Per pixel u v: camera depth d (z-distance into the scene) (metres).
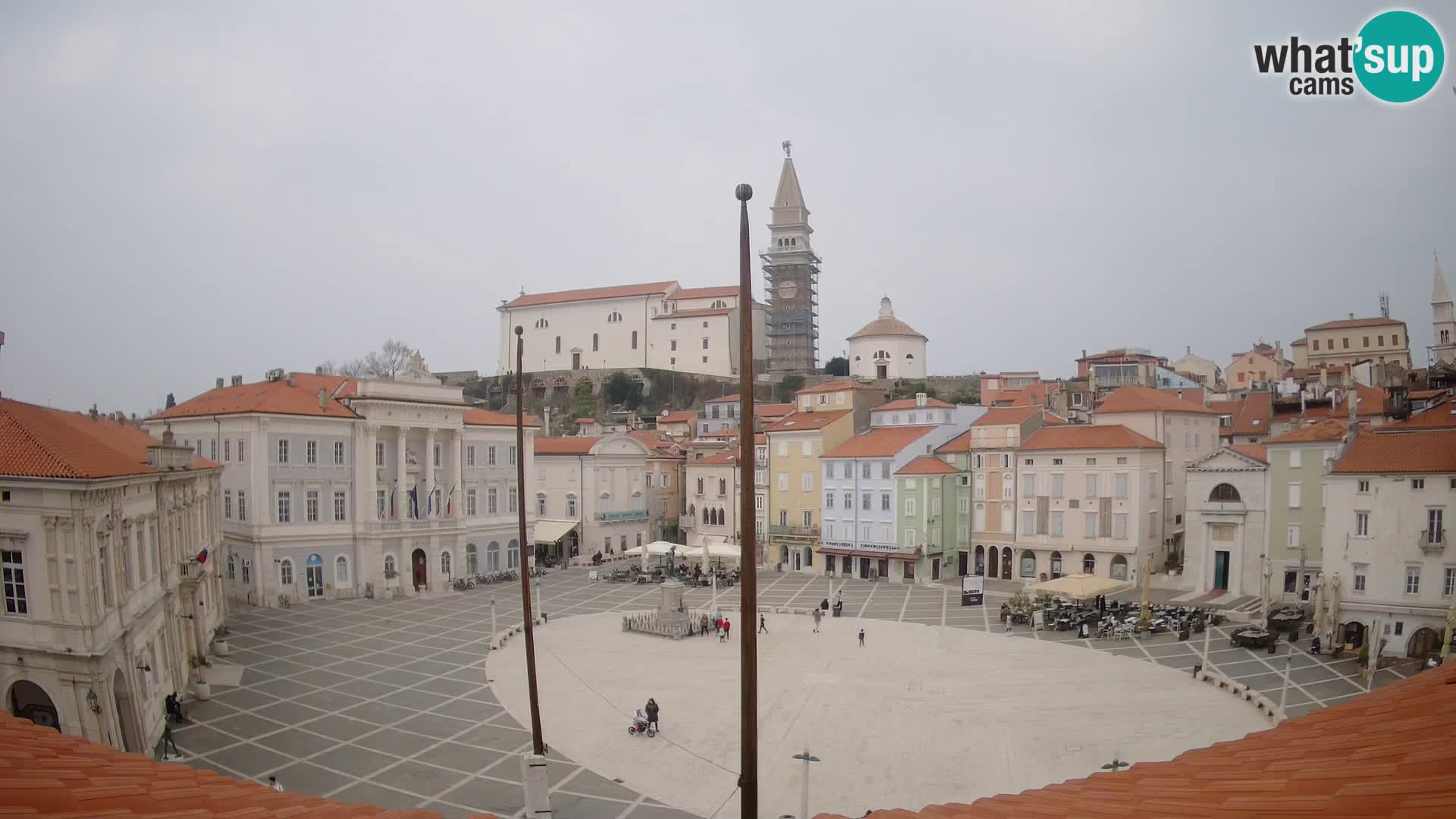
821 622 75.88
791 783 38.34
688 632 69.25
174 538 51.44
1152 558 90.00
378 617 77.00
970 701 50.06
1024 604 77.94
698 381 195.62
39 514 35.22
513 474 106.19
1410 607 57.78
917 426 109.19
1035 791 15.35
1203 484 81.88
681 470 135.00
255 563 81.12
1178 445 94.56
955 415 109.19
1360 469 60.06
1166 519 92.56
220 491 72.31
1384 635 58.91
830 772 39.56
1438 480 57.53
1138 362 143.88
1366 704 13.62
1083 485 91.88
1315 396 106.38
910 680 54.91
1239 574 79.31
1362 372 123.94
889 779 38.72
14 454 35.88
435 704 50.34
